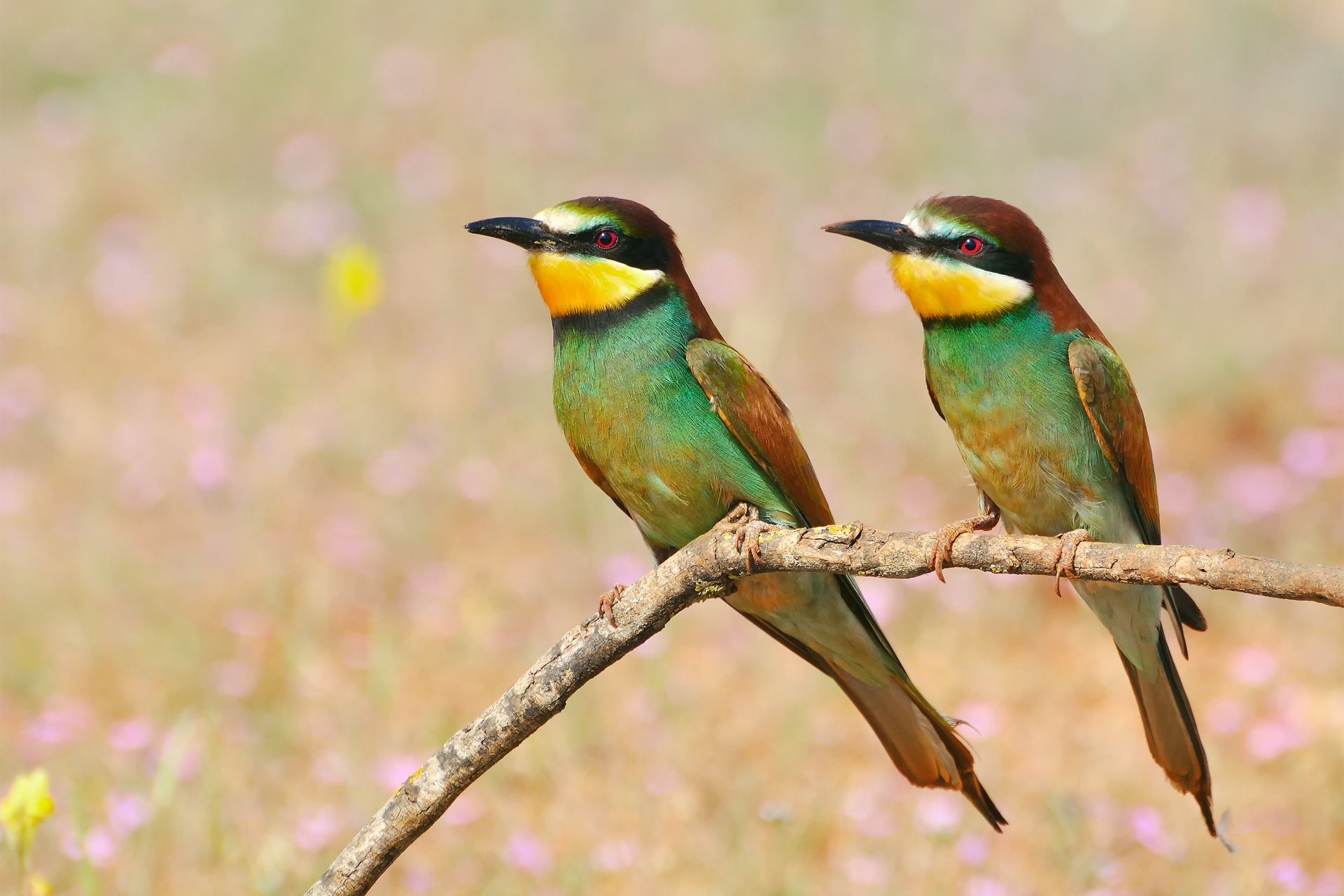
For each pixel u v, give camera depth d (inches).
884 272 695.1
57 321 663.8
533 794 395.5
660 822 379.2
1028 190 789.2
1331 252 727.7
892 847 368.2
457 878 350.3
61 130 832.3
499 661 457.4
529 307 697.0
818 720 433.1
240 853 346.9
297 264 724.7
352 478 556.7
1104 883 348.5
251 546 502.3
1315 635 475.2
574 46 972.6
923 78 935.7
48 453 563.8
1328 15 1109.1
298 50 935.0
